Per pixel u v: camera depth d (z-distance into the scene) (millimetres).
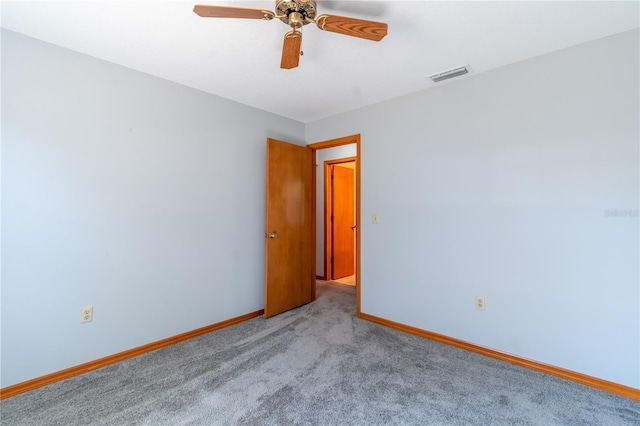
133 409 1749
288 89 2832
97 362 2225
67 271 2107
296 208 3645
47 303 2027
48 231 2029
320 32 1898
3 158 1876
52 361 2043
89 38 1988
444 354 2447
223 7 1393
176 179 2680
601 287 1978
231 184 3117
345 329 2969
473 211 2518
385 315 3080
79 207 2154
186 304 2746
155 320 2545
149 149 2506
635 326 1870
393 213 3029
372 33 1591
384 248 3098
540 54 2195
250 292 3311
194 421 1649
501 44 2057
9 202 1895
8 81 1892
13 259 1907
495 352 2393
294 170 3619
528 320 2252
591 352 2010
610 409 1759
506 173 2352
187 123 2752
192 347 2568
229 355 2420
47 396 1877
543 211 2193
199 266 2846
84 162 2176
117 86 2330
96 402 1815
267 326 3049
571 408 1766
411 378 2082
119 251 2346
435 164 2738
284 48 1673
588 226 2021
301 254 3715
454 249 2619
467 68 2406
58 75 2068
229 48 2115
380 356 2402
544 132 2188
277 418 1674
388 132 3078
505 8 1684
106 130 2275
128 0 1620
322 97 3037
